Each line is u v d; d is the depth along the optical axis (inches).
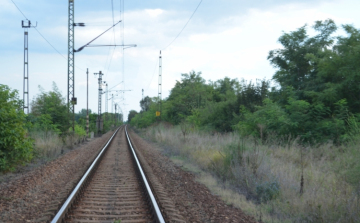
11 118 500.1
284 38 1037.2
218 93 2036.2
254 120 810.2
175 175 509.7
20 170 538.9
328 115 754.2
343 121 653.9
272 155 544.7
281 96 1019.3
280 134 721.6
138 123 3287.4
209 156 607.2
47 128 1051.9
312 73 963.3
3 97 499.8
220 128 1152.8
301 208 307.3
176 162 668.7
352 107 749.9
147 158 755.4
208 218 286.0
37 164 618.5
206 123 1300.4
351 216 265.9
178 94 2395.4
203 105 1830.7
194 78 2635.3
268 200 348.5
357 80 722.2
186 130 1075.9
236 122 1053.2
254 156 458.0
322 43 1004.6
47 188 398.0
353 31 781.3
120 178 485.7
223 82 2253.9
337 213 279.0
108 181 459.8
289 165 483.8
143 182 420.5
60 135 1152.2
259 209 323.6
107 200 343.3
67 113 1230.9
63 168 574.9
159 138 1270.9
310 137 678.5
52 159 702.5
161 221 249.4
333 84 768.3
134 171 558.3
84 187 403.2
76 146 1105.4
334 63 775.1
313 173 431.5
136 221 269.3
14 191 372.8
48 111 1202.0
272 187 370.0
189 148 775.1
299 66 1018.7
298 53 994.1
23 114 521.7
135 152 852.6
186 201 343.6
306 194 338.3
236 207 330.6
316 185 365.1
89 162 642.2
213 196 373.7
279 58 1061.1
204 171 543.5
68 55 1149.7
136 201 339.9
